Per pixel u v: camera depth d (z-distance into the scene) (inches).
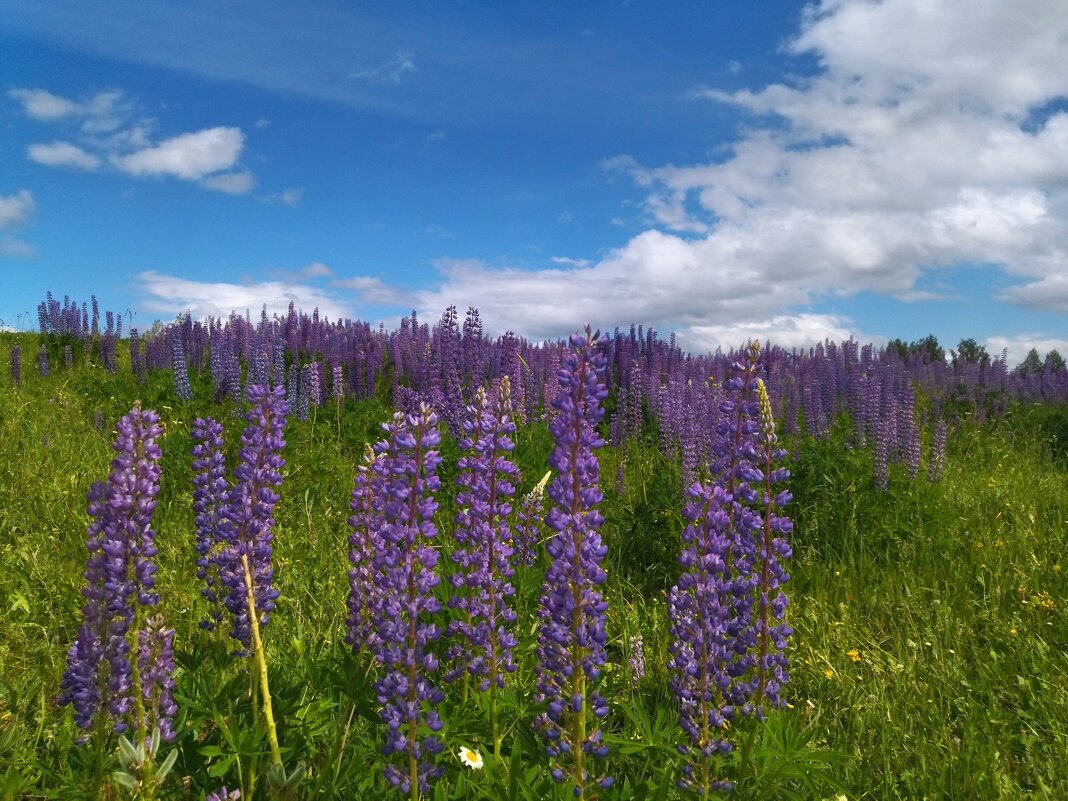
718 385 441.4
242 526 135.6
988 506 354.3
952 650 207.2
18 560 221.8
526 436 378.9
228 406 483.5
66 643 185.3
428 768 101.8
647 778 128.4
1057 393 798.5
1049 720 175.8
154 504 110.4
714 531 119.0
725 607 121.0
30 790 117.4
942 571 267.0
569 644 102.9
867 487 333.1
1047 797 152.1
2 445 342.3
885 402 442.9
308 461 354.3
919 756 160.1
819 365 689.6
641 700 138.0
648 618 212.5
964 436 585.9
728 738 127.6
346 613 192.5
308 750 114.1
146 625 109.0
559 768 100.8
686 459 312.8
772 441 129.6
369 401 491.2
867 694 181.0
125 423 109.1
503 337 463.2
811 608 229.0
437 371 424.2
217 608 144.9
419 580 103.1
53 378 591.2
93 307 719.1
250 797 102.8
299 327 694.5
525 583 181.8
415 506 105.5
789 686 184.7
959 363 904.3
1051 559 281.1
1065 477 453.4
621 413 471.8
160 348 650.2
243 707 115.9
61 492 281.1
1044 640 219.9
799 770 116.3
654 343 669.9
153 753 90.4
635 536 270.4
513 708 129.6
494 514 144.8
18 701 145.9
